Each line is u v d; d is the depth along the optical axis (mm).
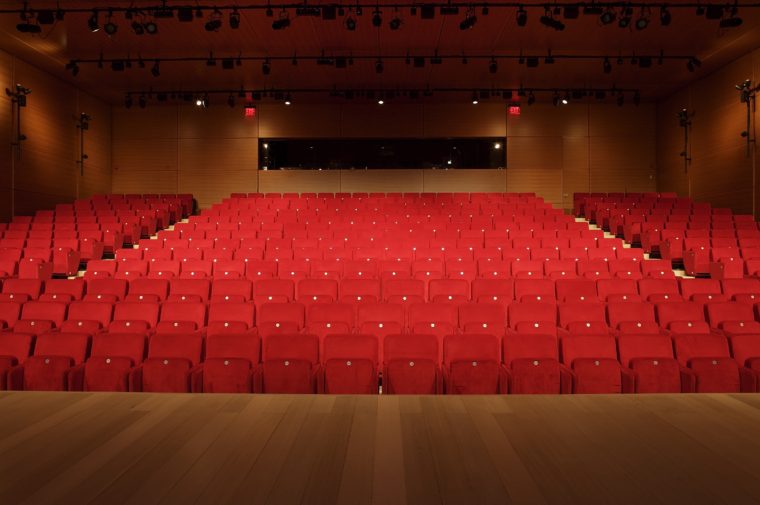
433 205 10586
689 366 3625
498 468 2031
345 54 9125
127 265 6621
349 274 6270
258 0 7098
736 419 2541
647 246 7973
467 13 7152
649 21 7535
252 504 1754
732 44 8688
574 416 2592
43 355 3730
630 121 12242
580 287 5598
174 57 9211
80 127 10930
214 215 9820
